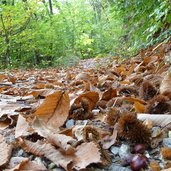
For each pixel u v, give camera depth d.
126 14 1.52
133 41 1.68
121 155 0.35
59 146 0.33
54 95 0.43
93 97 0.49
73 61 3.58
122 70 1.09
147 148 0.36
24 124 0.41
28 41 3.61
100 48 3.07
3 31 3.34
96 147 0.32
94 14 4.82
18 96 0.73
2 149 0.35
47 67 3.54
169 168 0.30
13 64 3.49
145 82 0.53
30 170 0.31
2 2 3.85
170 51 1.01
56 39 3.88
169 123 0.39
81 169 0.32
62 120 0.42
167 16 0.98
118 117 0.41
